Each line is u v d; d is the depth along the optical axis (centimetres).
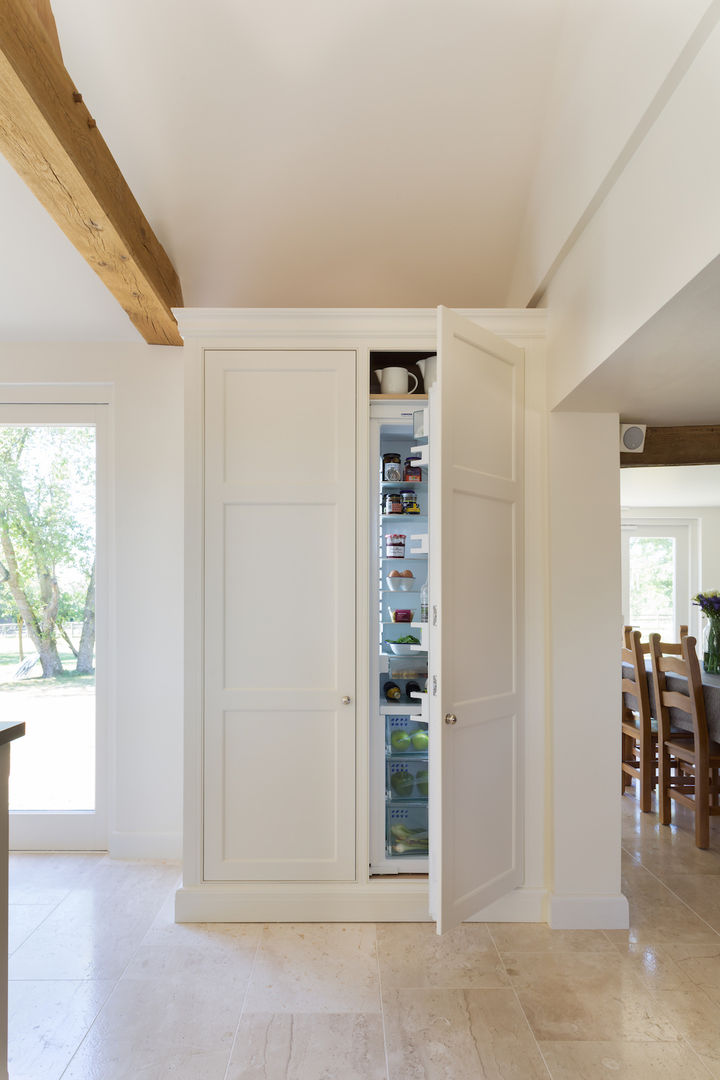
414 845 283
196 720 269
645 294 177
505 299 323
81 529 338
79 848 331
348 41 245
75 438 338
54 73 179
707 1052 195
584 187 216
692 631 757
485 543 251
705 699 353
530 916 269
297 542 272
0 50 152
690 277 151
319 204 291
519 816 267
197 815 268
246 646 271
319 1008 213
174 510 324
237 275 310
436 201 290
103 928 261
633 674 441
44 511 339
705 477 547
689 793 392
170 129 266
